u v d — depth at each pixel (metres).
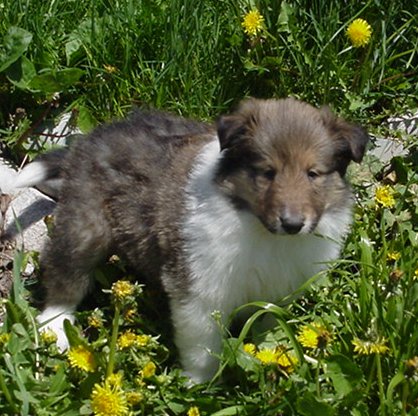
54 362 1.17
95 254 1.30
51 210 1.42
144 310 1.30
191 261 1.19
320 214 1.17
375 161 1.47
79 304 1.33
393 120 1.55
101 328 1.19
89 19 1.55
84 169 1.30
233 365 1.17
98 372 1.14
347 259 1.32
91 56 1.52
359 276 1.28
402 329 1.17
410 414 1.12
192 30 1.52
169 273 1.22
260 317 1.27
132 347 1.17
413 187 1.45
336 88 1.53
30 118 1.51
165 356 1.22
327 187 1.18
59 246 1.30
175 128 1.33
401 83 1.56
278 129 1.16
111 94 1.52
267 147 1.15
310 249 1.21
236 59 1.53
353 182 1.44
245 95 1.54
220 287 1.20
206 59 1.52
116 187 1.28
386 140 1.53
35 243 1.39
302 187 1.14
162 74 1.51
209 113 1.52
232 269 1.19
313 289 1.27
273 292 1.24
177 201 1.22
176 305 1.22
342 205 1.21
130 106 1.51
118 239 1.29
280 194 1.14
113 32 1.53
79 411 1.12
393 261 1.32
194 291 1.20
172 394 1.16
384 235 1.34
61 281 1.31
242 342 1.18
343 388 1.12
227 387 1.19
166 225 1.22
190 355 1.23
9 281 1.36
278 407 1.12
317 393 1.12
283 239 1.20
